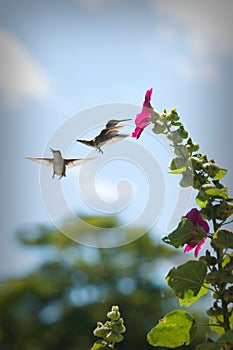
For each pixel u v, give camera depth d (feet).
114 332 12.53
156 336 12.60
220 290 12.51
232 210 12.61
